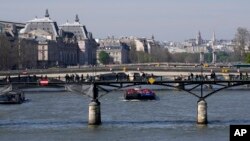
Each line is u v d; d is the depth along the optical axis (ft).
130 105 645.92
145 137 408.26
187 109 590.55
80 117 525.75
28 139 405.18
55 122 487.61
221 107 604.90
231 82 477.36
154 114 545.85
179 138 403.13
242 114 536.83
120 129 441.27
